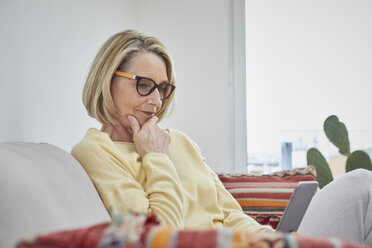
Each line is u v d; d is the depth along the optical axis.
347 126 2.83
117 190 1.24
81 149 1.34
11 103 1.63
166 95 1.59
